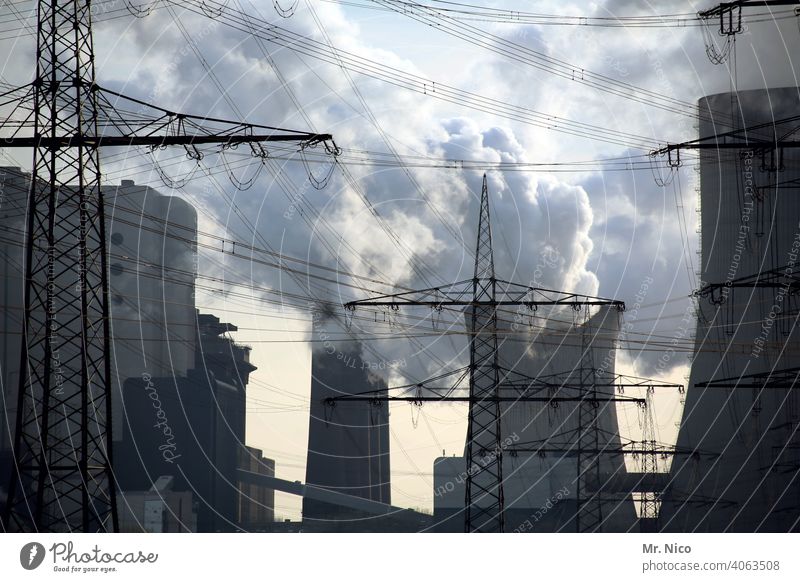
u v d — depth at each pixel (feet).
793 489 633.61
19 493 435.12
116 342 635.25
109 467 236.43
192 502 640.17
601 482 599.98
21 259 528.22
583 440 618.44
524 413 631.15
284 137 249.55
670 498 636.48
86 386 237.04
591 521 588.91
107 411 239.30
